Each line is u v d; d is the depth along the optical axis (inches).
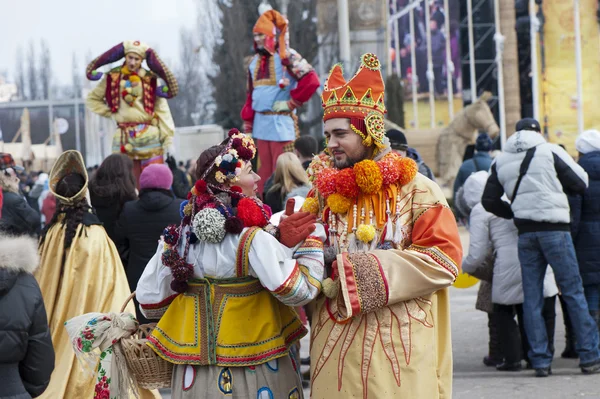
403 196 159.5
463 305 458.3
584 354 290.8
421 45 1277.1
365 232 155.9
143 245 265.9
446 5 1238.3
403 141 296.2
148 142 365.4
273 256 152.8
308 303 169.8
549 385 276.1
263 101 352.8
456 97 1272.1
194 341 157.4
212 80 1291.8
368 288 150.6
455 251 155.5
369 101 160.4
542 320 289.6
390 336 153.8
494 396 263.4
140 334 170.6
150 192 267.7
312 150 320.2
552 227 284.7
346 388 153.7
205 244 158.4
